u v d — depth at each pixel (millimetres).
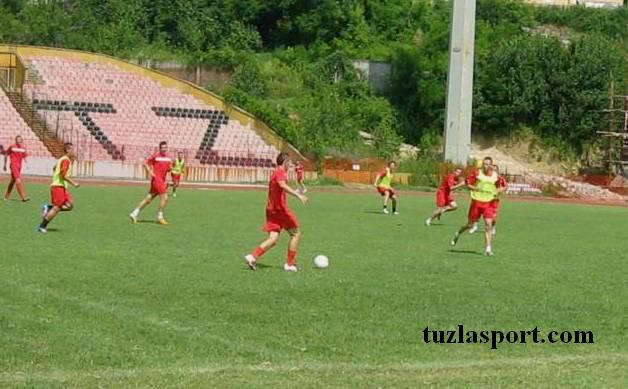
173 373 11836
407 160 89250
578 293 20109
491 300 18625
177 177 55344
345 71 113000
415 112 109875
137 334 14055
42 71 89125
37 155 75562
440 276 22062
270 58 116938
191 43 115750
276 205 21750
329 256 25688
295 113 99062
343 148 93750
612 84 100562
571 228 42094
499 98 106125
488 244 27938
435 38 116062
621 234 39375
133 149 81375
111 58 92750
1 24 106562
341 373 12125
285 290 18812
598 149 103188
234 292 18312
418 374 12219
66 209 29016
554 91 104188
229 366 12320
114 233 29688
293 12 122312
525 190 84500
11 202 42562
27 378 11414
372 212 47656
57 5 115250
